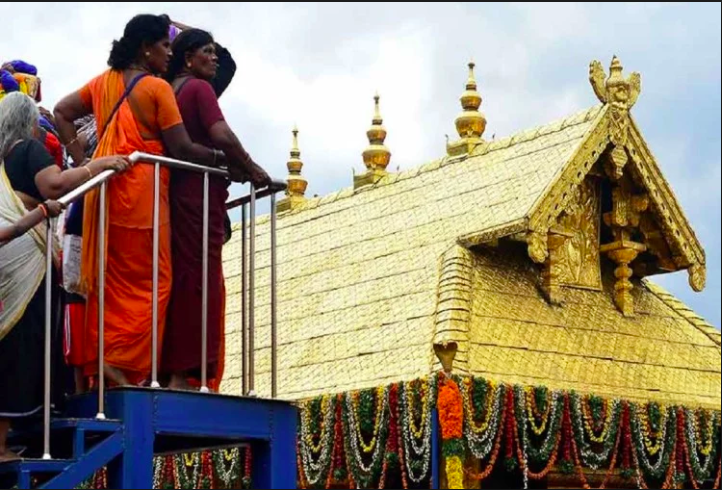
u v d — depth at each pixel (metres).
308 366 14.47
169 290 8.22
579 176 14.20
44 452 7.55
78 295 8.23
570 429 13.23
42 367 7.95
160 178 8.23
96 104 8.56
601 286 15.05
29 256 7.89
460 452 12.40
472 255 14.33
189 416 7.95
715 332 15.71
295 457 8.40
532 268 14.60
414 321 13.85
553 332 14.05
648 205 14.97
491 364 13.15
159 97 8.33
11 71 9.93
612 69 14.63
